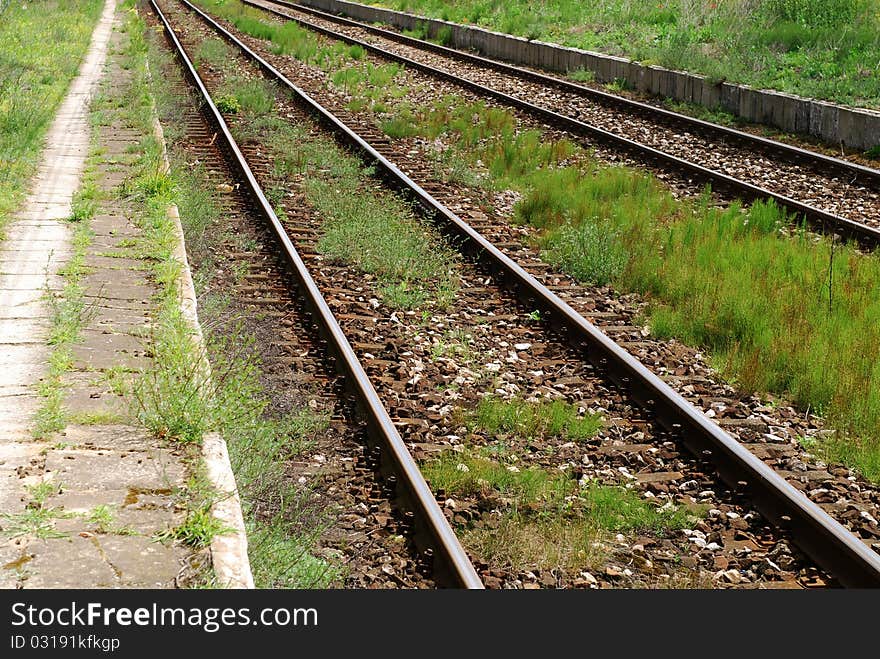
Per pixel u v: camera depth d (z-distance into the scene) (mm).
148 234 10320
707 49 23828
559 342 8766
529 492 6164
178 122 18484
